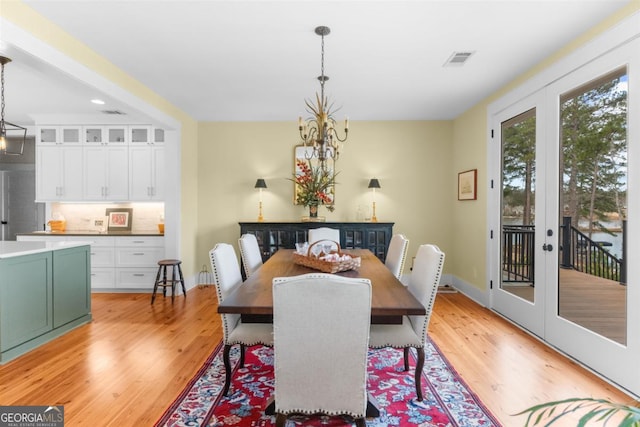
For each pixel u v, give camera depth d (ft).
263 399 7.11
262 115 16.29
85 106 14.73
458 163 16.47
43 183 16.47
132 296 15.23
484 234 13.75
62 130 16.44
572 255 8.98
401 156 17.29
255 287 6.94
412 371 8.34
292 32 8.61
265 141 17.37
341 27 8.38
